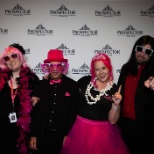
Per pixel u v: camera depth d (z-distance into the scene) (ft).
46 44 7.24
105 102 5.39
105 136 5.33
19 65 5.83
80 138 5.41
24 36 7.24
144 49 5.57
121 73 6.07
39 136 5.57
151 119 5.55
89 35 7.22
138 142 5.65
